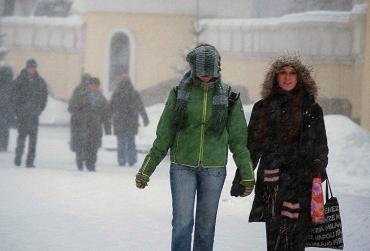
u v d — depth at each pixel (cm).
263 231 1748
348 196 2456
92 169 3338
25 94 3256
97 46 8038
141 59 7956
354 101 6166
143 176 1253
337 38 6656
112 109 3725
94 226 1739
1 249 1444
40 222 1773
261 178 1236
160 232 1686
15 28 9600
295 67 1230
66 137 5706
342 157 3098
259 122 1239
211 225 1240
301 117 1217
